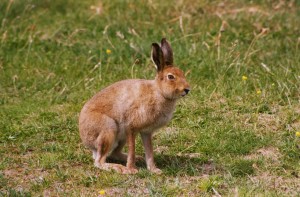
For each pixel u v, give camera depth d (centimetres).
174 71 2189
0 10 3925
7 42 3481
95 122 2228
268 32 3519
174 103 2220
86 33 3606
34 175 2230
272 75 2952
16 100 2941
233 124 2594
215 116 2662
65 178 2181
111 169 2223
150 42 3372
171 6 3928
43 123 2647
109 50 3231
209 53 3222
